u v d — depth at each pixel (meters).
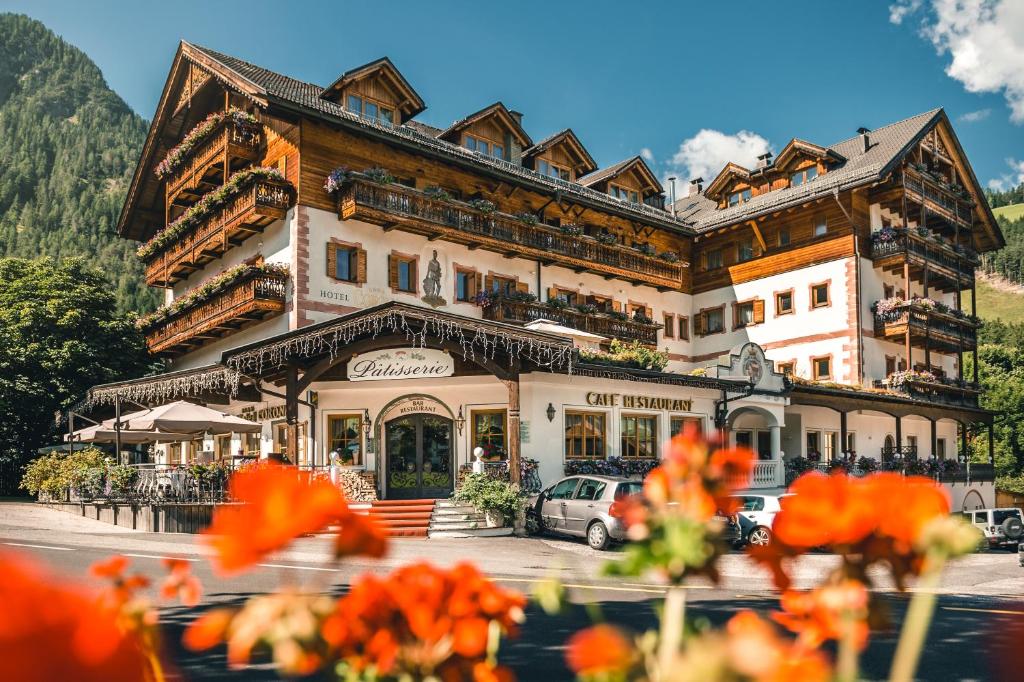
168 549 16.91
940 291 44.22
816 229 39.12
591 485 20.14
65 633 1.12
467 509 22.39
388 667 1.74
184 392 27.08
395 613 1.82
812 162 40.78
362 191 28.34
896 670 1.62
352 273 29.25
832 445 36.25
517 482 22.22
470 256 32.25
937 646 8.66
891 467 35.41
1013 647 1.88
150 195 38.72
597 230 37.91
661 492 1.69
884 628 1.69
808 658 1.29
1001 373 68.06
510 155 36.00
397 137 29.83
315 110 27.95
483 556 16.97
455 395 24.95
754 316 40.56
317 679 7.12
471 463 23.89
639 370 25.92
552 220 35.84
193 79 33.72
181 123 36.00
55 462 27.47
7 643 1.07
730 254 41.97
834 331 37.81
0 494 35.09
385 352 24.08
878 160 38.69
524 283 33.94
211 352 33.66
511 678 1.85
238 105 32.28
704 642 1.33
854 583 1.67
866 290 37.84
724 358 29.91
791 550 1.73
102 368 35.81
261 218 28.64
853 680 1.63
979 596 13.02
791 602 1.74
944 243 40.81
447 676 1.83
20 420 35.06
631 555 1.63
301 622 1.66
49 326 36.09
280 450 27.45
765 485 29.45
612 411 26.06
